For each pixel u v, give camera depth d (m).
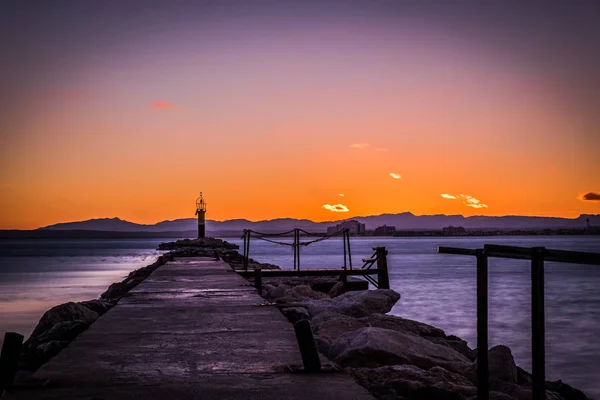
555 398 9.63
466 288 39.31
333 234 28.95
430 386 7.84
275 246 179.62
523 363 16.91
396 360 9.50
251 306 12.97
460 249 6.32
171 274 22.97
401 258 89.38
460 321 24.86
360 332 10.41
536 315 5.25
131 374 6.75
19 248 165.50
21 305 29.86
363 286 27.56
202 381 6.43
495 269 61.75
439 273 54.56
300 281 28.14
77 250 143.12
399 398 7.65
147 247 176.25
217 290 16.52
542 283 5.25
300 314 13.55
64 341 11.32
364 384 8.19
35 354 10.77
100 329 9.88
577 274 55.91
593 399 13.27
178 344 8.55
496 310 28.50
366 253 108.94
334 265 64.38
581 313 27.97
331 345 10.57
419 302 31.56
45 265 71.19
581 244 183.62
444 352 10.19
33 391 6.04
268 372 6.83
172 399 5.75
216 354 7.85
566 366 16.47
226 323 10.49
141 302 13.70
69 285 42.00
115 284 29.02
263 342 8.69
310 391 5.99
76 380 6.49
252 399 5.73
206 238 128.25
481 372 6.16
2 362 6.19
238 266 34.09
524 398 8.40
